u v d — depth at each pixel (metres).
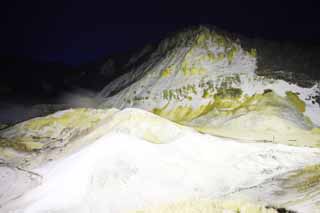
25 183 26.33
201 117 67.69
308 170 23.66
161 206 17.02
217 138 32.06
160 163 24.97
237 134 51.06
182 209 14.63
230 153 29.19
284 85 73.06
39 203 21.39
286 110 62.00
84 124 42.41
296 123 57.12
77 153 26.64
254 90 73.19
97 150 25.47
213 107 71.31
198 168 25.56
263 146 31.61
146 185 22.36
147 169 24.02
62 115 47.59
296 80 75.50
